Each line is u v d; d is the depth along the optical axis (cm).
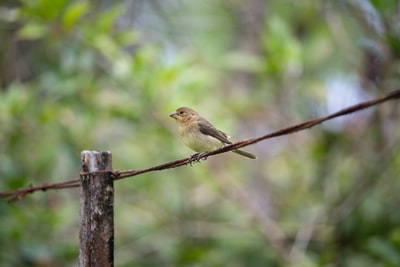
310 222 1214
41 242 1188
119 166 1354
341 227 1217
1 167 1202
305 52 1414
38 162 1252
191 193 1431
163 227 1345
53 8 1162
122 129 1414
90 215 613
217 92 1579
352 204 1207
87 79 1248
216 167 1313
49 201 1289
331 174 1294
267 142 1598
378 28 1144
